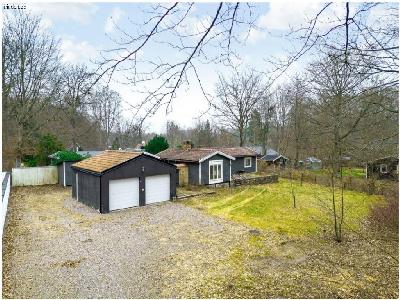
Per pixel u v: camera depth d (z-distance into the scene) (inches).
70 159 1005.2
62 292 330.3
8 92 1005.8
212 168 1028.5
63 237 505.7
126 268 391.9
